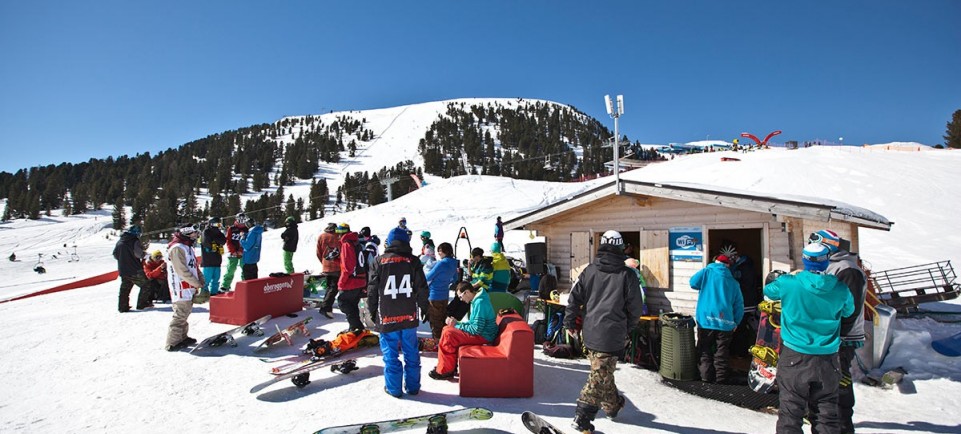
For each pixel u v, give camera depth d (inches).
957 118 2596.0
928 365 238.1
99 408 183.0
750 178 1148.5
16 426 167.2
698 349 240.8
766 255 274.4
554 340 277.0
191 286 262.2
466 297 248.5
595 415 184.1
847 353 170.4
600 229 347.3
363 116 7460.6
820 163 1214.9
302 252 978.7
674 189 289.9
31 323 324.8
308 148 5339.6
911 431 179.6
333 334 292.5
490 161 4675.2
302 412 179.6
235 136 6003.9
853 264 167.6
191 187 4254.4
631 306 165.2
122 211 3289.9
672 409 196.7
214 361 240.5
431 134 5689.0
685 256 304.7
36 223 3117.6
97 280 634.8
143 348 261.0
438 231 1030.4
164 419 173.0
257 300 310.2
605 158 4448.8
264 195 3371.1
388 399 193.0
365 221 1253.1
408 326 196.5
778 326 215.2
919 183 945.5
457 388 209.6
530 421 162.9
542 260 409.4
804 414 146.3
